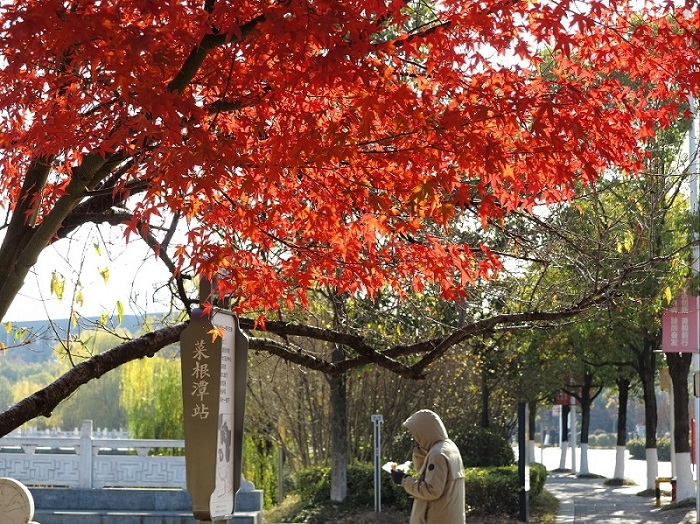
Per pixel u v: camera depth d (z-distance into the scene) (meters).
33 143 4.71
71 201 4.67
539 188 4.89
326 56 3.94
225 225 4.99
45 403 5.43
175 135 3.88
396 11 4.11
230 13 4.03
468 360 24.91
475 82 4.60
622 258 7.98
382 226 4.94
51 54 4.19
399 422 25.41
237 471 5.58
